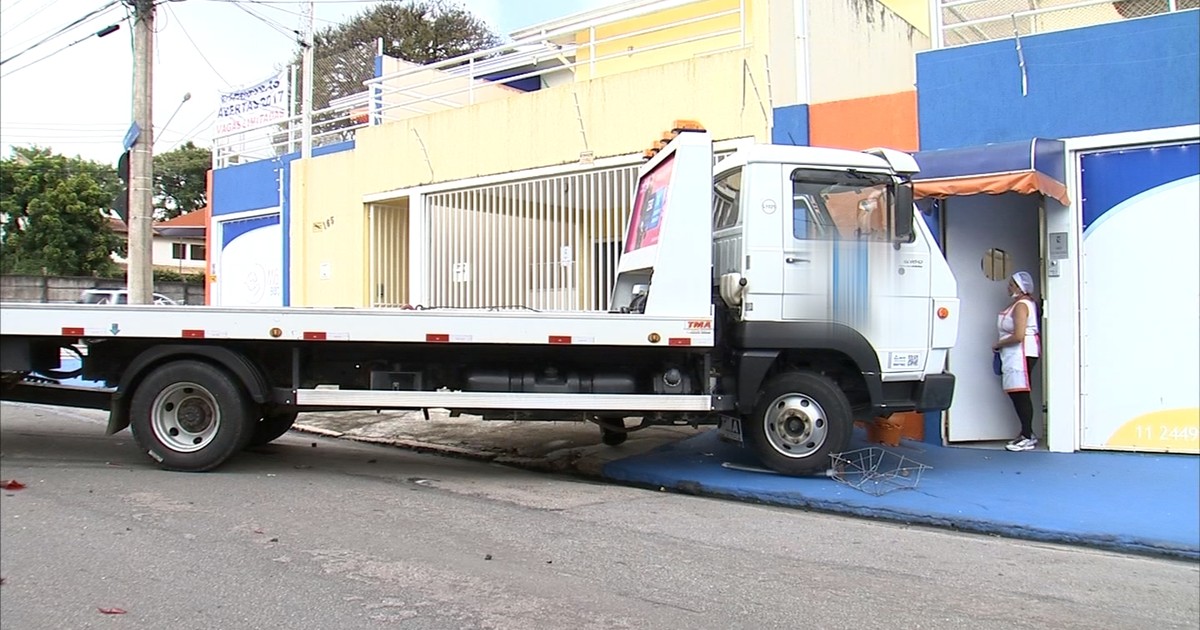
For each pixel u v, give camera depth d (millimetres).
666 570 4836
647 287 7473
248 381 7133
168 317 7086
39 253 32812
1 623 3891
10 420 10469
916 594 4551
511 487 7094
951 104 8969
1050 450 8430
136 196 12398
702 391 7273
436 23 37531
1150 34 8086
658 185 7480
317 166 15117
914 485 7012
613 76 11273
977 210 9109
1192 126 7906
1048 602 4504
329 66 17766
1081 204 8359
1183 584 4934
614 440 8969
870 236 7004
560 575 4684
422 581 4512
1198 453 7918
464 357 7484
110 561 4785
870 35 11906
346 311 7016
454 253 13117
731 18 14484
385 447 9359
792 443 7145
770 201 6871
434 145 13273
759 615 4137
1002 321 8617
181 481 6926
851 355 6891
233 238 16828
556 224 11922
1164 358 8055
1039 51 8555
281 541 5215
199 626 3863
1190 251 7969
